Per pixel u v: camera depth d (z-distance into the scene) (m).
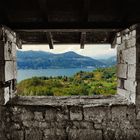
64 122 3.68
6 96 3.73
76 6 3.37
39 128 3.69
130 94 3.81
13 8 3.42
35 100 4.06
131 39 3.71
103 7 3.42
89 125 3.69
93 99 4.12
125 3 3.29
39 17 3.64
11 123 3.69
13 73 4.19
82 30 3.65
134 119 3.67
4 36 3.55
